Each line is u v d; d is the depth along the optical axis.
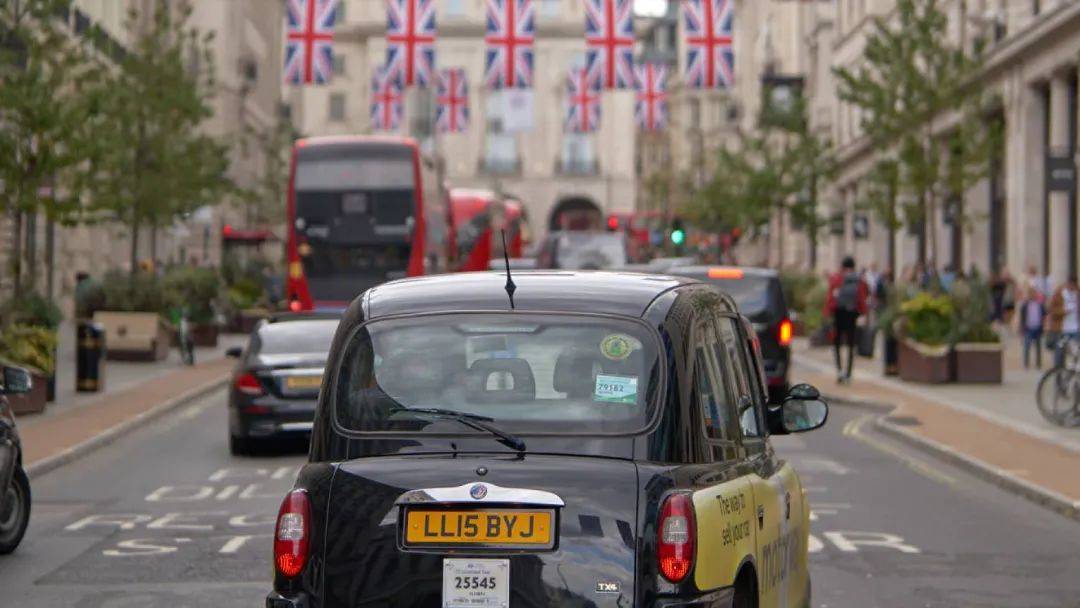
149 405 43.75
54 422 38.75
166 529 23.31
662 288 11.29
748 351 12.95
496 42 80.19
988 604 17.88
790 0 144.62
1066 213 75.31
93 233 96.06
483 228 97.31
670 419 10.51
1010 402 45.22
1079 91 71.56
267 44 166.25
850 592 18.53
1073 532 23.42
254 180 149.38
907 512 25.42
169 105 71.25
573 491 10.16
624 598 10.02
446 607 10.09
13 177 47.91
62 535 22.77
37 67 48.19
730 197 114.88
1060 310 55.31
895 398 46.62
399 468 10.34
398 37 81.44
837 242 128.00
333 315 34.41
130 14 74.50
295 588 10.30
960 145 72.00
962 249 93.06
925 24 71.69
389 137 62.31
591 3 78.81
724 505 10.69
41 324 44.88
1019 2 78.81
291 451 34.38
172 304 66.25
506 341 10.79
